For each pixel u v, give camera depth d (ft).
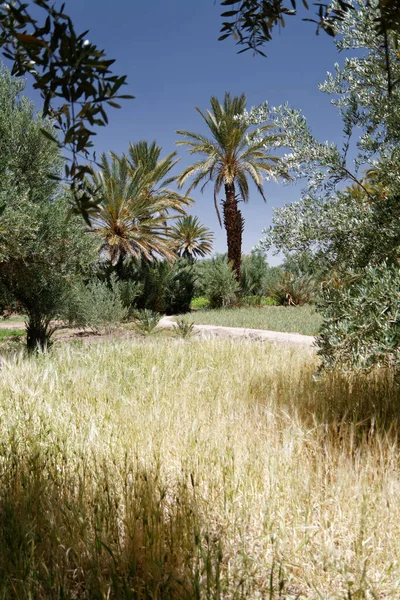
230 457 8.28
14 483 7.29
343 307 10.71
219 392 13.20
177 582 5.12
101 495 7.00
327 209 12.45
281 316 53.62
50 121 26.81
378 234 11.72
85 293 45.44
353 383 13.52
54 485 7.30
